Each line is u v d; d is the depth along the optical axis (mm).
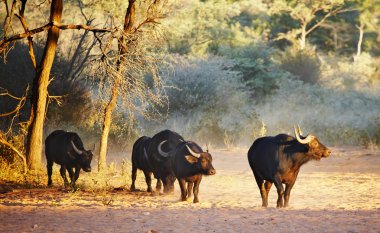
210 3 159750
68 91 88875
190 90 111312
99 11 102125
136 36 60312
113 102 63688
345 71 183250
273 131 100188
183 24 135375
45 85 61750
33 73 91375
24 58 92250
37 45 97000
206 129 97125
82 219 37250
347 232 32406
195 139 95125
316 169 69938
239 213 39312
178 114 106688
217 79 117000
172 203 45375
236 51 145000
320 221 35656
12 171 59094
